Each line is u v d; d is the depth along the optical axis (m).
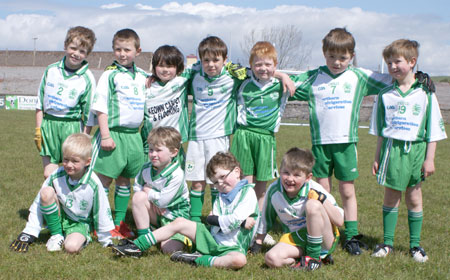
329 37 4.39
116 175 4.75
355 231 4.50
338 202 6.47
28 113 25.05
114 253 3.90
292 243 3.85
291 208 3.95
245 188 3.97
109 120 4.68
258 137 4.70
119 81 4.70
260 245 4.20
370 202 6.48
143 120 5.05
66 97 4.82
